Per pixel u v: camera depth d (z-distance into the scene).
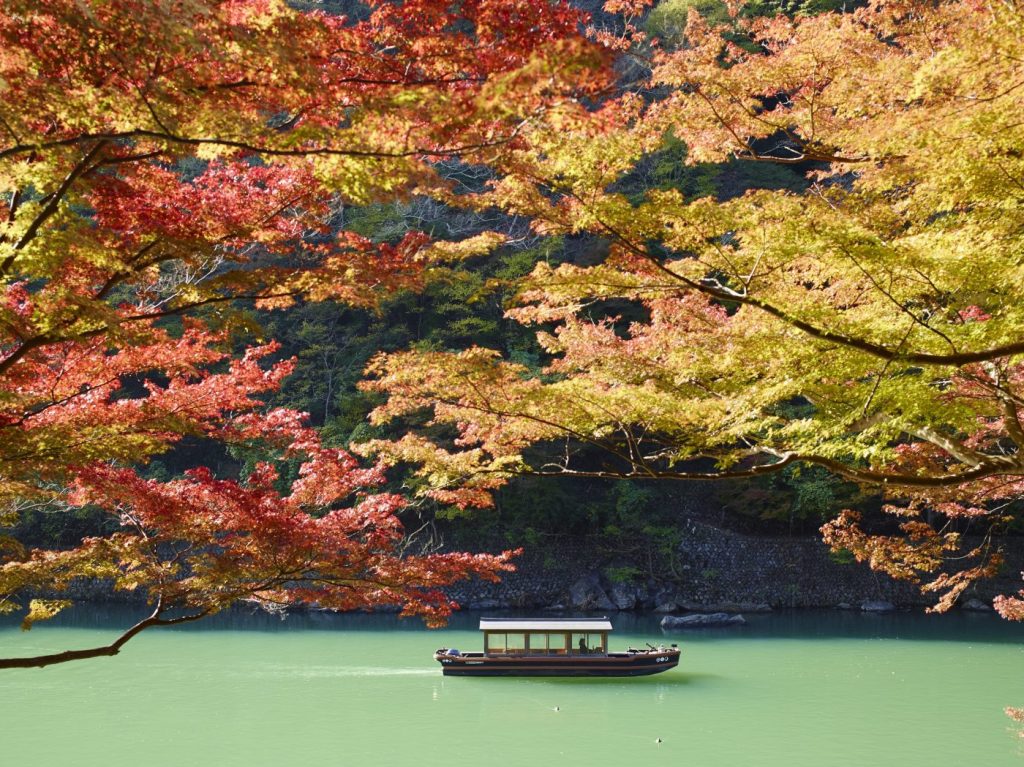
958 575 13.69
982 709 19.28
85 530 37.75
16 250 6.18
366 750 16.39
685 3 39.59
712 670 23.77
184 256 7.42
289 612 34.91
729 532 38.34
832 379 9.02
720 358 9.12
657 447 40.44
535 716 18.94
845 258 7.30
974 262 7.01
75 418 8.27
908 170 8.12
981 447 12.36
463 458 10.88
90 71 5.23
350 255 7.81
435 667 24.17
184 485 9.92
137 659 25.12
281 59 5.08
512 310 10.00
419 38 5.74
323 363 42.94
